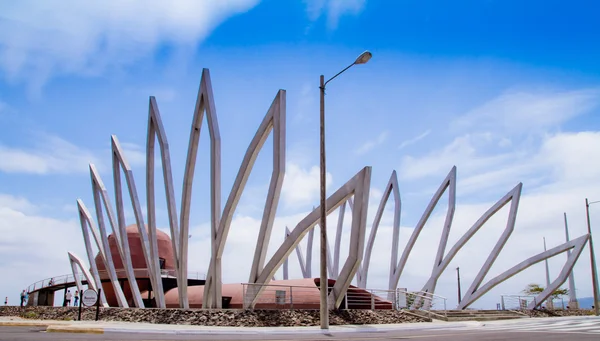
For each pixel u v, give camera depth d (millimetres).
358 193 24375
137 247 50656
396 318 25000
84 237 46312
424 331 18297
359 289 32750
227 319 21094
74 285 53594
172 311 23266
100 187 40906
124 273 47594
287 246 25469
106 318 27000
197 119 31094
